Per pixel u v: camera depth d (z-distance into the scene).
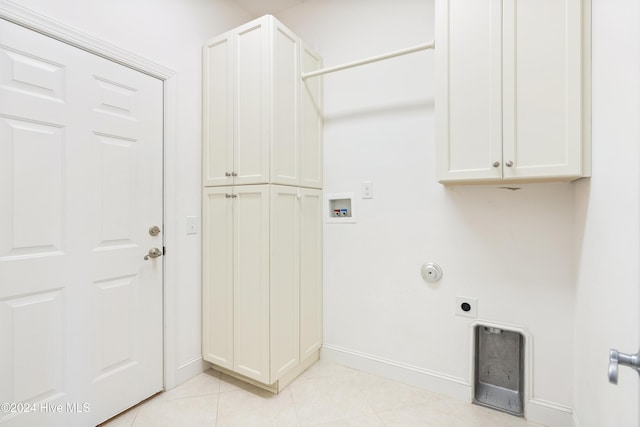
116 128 1.58
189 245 1.95
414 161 1.88
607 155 1.02
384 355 1.99
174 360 1.86
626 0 0.86
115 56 1.56
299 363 1.97
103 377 1.54
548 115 1.26
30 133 1.30
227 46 1.90
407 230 1.90
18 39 1.26
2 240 1.23
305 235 2.03
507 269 1.63
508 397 1.71
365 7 2.04
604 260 1.04
